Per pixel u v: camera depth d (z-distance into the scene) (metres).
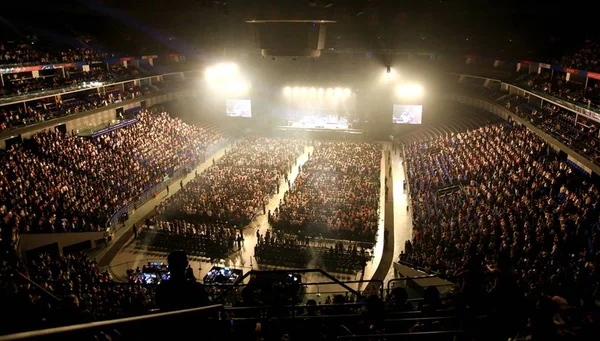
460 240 26.38
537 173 31.92
